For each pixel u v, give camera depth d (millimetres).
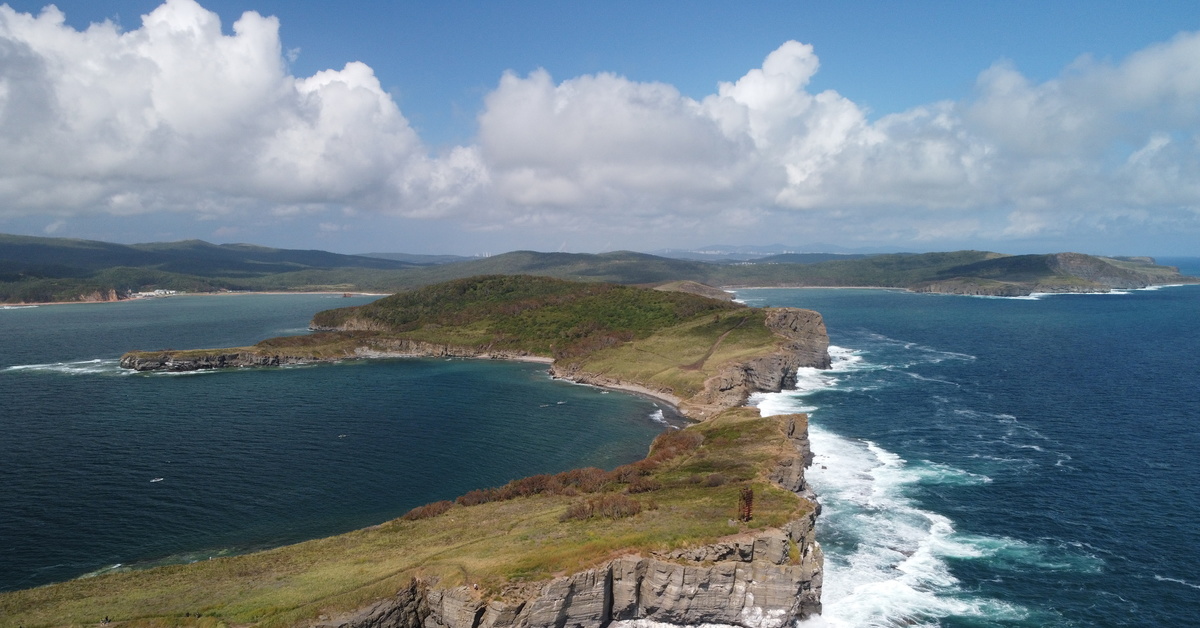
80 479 94500
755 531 62781
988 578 67812
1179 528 78125
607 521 67438
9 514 81938
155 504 85562
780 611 59656
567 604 56250
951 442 113312
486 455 108625
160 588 57500
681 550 60438
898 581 67500
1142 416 128375
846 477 96375
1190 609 61688
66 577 66812
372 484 94000
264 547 74000
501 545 62094
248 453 107875
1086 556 72000
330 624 51375
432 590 55844
